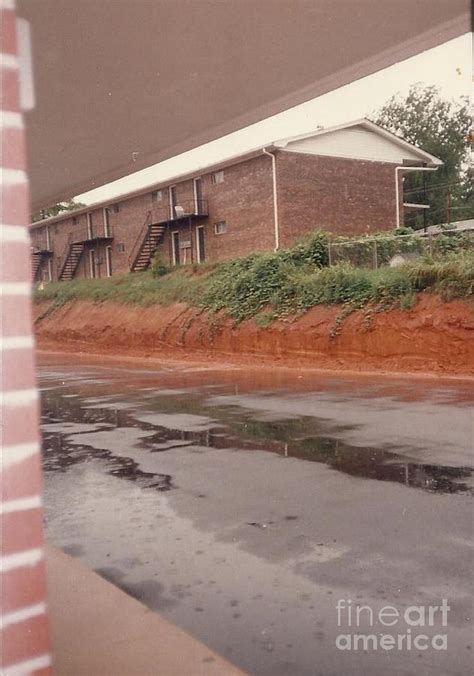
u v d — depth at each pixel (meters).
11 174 1.55
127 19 4.03
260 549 4.09
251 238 24.95
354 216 25.41
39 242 41.25
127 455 7.14
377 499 5.04
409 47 4.42
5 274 1.53
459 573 3.58
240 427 8.41
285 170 23.88
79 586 3.45
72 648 2.67
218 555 4.03
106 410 10.64
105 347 26.61
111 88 5.19
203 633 2.99
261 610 3.23
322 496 5.18
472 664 2.66
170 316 23.86
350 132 25.33
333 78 5.07
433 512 4.68
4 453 1.53
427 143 39.31
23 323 1.55
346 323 16.86
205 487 5.65
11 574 1.54
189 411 10.02
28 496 1.56
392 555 3.88
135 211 32.22
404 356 15.29
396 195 26.47
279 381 13.96
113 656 2.60
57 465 6.81
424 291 15.77
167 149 6.83
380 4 3.77
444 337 14.60
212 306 22.02
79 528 4.71
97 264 35.66
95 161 7.15
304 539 4.23
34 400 1.57
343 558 3.87
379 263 19.08
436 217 38.94
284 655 2.78
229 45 4.48
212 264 25.23
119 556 4.09
